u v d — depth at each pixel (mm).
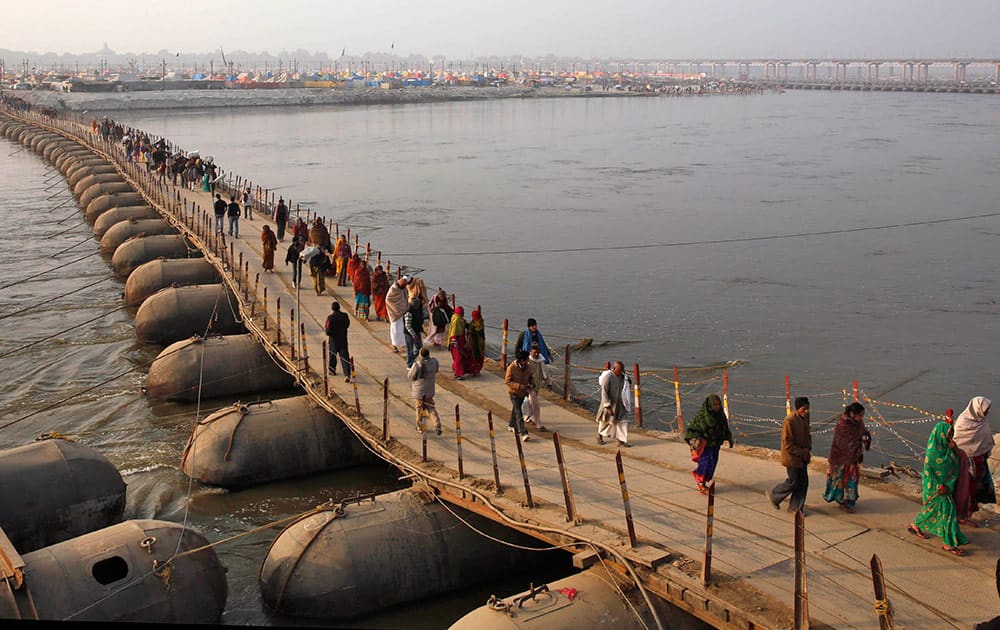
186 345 27000
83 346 32281
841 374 30359
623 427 17453
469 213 63375
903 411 27109
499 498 15023
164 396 26422
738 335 34875
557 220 60750
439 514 16375
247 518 19469
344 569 15406
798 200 68438
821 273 45031
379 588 15570
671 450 17453
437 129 152000
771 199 69188
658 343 33906
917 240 52719
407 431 18688
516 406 17938
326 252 34375
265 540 18578
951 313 37750
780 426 25438
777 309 38594
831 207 65000
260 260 36188
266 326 26562
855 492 14039
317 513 16406
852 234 54750
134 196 55781
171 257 42188
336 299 30266
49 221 57562
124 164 67125
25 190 71562
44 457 17984
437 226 58281
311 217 59906
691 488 15250
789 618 11023
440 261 48062
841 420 14055
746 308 38750
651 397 27875
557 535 13719
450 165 94188
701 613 11617
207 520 19375
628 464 16609
